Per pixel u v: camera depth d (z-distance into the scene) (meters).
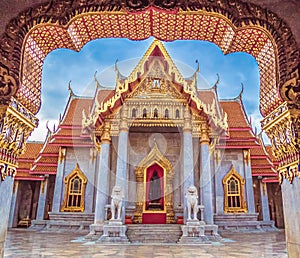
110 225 13.56
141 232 14.22
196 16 5.86
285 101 4.92
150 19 6.07
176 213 16.58
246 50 6.44
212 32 6.46
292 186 4.93
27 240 14.05
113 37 6.80
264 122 5.99
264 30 5.11
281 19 4.87
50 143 22.06
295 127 4.82
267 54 5.94
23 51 5.11
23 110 5.60
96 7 5.09
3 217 5.02
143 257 9.08
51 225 20.36
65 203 21.06
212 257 9.12
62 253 9.85
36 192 26.36
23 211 26.09
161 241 13.69
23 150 5.91
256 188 25.14
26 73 5.64
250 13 4.99
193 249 11.12
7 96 4.91
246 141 22.20
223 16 5.17
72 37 6.15
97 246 11.92
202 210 14.52
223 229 20.34
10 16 4.90
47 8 4.97
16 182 25.03
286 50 4.89
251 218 20.83
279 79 4.91
